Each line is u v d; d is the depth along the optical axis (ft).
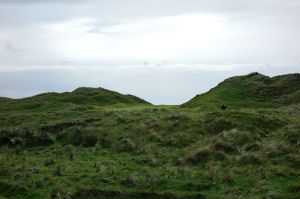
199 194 89.81
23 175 111.45
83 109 208.74
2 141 151.33
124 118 157.17
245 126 135.74
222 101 244.22
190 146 125.39
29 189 101.91
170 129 139.13
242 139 121.29
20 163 125.70
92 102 315.37
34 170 114.42
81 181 103.35
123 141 132.67
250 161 104.37
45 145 147.02
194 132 135.44
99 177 104.22
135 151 125.90
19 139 149.28
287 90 267.80
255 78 301.63
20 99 353.51
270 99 255.50
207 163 108.06
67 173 110.22
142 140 134.00
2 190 104.78
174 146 127.54
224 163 106.93
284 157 104.68
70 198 94.89
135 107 232.94
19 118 198.08
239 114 145.07
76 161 121.49
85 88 375.04
